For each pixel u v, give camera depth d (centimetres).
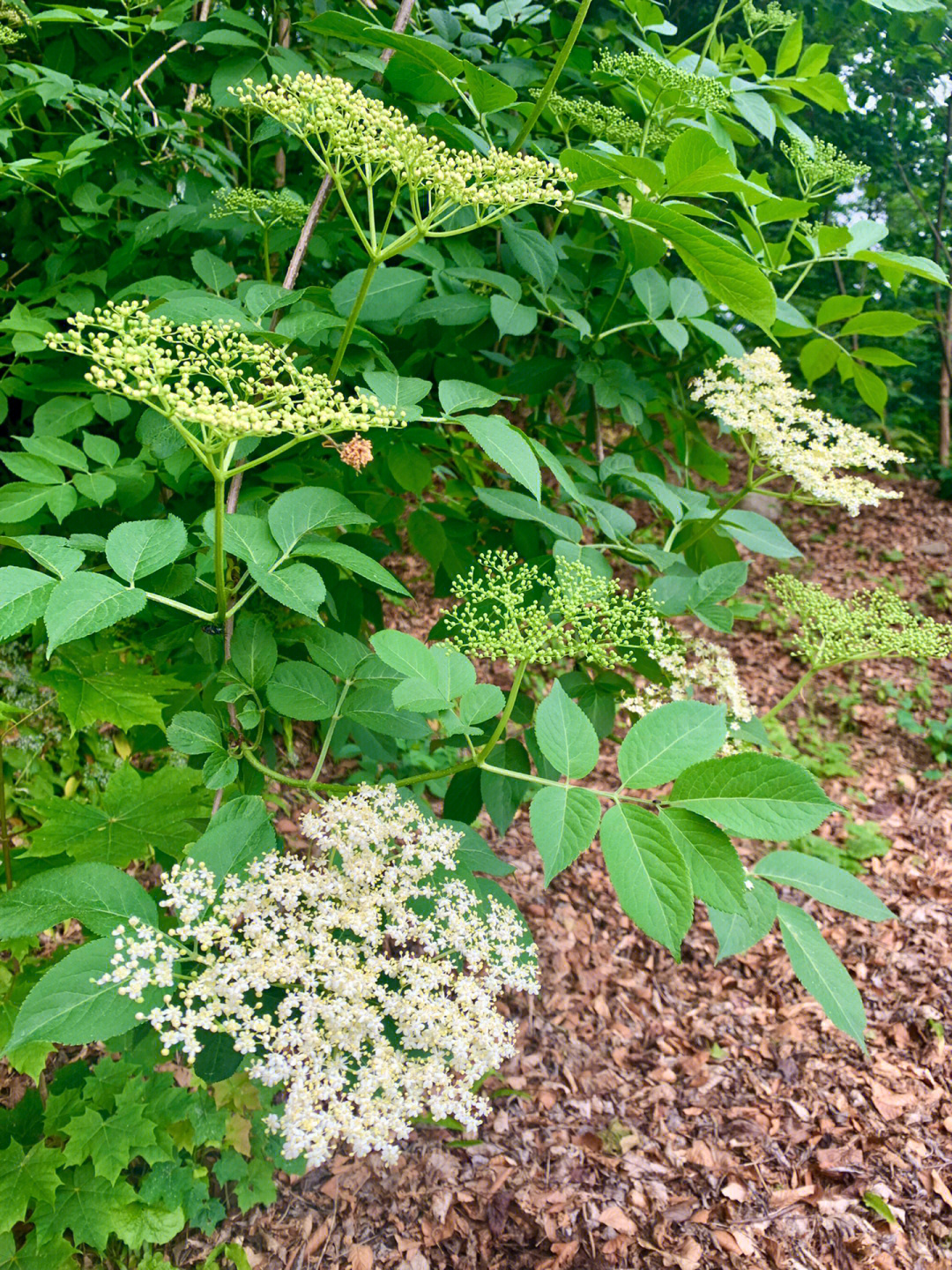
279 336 168
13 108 269
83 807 175
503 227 207
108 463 201
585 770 122
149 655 293
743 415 223
